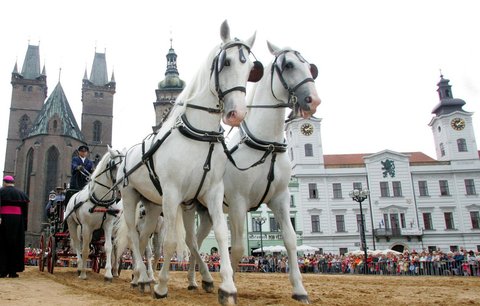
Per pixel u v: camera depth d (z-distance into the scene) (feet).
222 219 18.67
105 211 32.78
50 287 26.55
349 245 175.32
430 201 181.47
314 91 20.44
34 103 284.00
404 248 175.52
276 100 21.62
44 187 226.58
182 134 19.38
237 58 18.34
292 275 20.27
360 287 31.55
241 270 102.22
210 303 17.78
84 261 34.94
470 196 181.57
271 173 20.98
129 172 23.31
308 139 187.11
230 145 23.30
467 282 40.60
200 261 23.65
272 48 22.75
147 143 22.52
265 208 171.83
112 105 297.53
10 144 271.90
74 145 242.58
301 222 177.78
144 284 23.35
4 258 33.81
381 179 182.80
